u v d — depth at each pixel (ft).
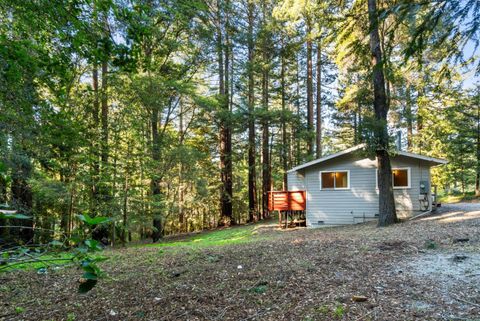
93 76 38.29
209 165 64.54
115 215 32.48
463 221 29.19
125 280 15.06
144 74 37.24
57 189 30.01
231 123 52.65
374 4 25.44
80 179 31.73
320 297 11.30
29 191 30.27
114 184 34.50
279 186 81.25
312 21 34.60
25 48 12.25
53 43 12.92
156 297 12.39
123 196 34.42
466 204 51.34
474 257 15.60
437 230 24.73
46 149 20.11
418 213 38.65
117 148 34.91
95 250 4.51
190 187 48.62
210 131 64.80
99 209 32.22
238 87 59.06
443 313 9.48
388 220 33.06
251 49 55.98
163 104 40.52
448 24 10.36
